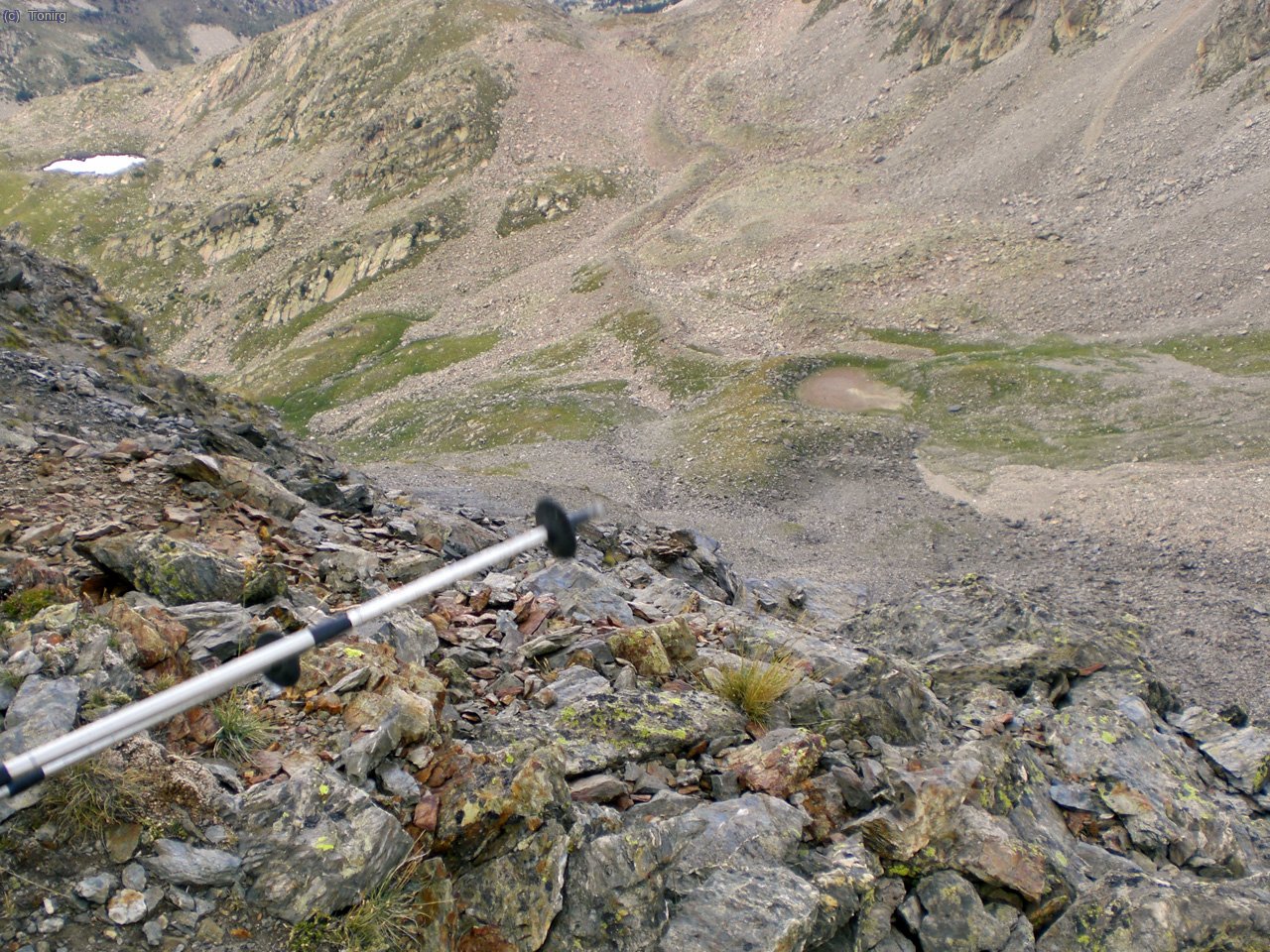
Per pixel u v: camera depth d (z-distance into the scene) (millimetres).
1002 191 148750
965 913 7918
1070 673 15422
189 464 13273
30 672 6461
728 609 15883
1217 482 63031
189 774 6117
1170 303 101750
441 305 175375
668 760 8922
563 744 8383
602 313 139875
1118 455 72750
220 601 8938
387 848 6113
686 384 108125
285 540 12203
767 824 7914
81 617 7328
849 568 56062
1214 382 83000
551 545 4414
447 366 139750
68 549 9641
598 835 7191
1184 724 14891
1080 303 107562
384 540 15305
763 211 165875
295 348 169375
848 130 198125
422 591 4234
